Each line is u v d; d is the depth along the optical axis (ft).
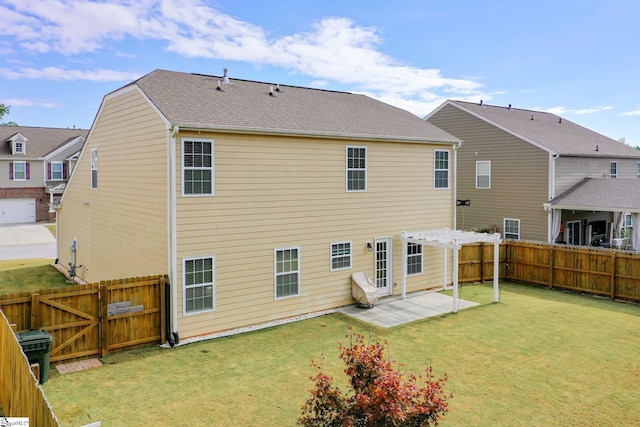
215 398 26.32
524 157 74.23
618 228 70.85
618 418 24.31
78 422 23.31
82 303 32.45
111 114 47.19
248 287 40.06
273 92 51.88
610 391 27.61
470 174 82.53
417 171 52.60
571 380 29.17
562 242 73.51
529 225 73.97
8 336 22.04
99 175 51.19
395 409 17.19
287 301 42.65
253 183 39.88
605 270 52.03
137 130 41.34
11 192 125.39
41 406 16.52
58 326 31.50
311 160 43.62
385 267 50.90
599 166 80.33
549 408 25.38
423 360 32.53
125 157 44.16
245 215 39.55
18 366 20.15
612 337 37.78
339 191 45.93
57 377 29.27
